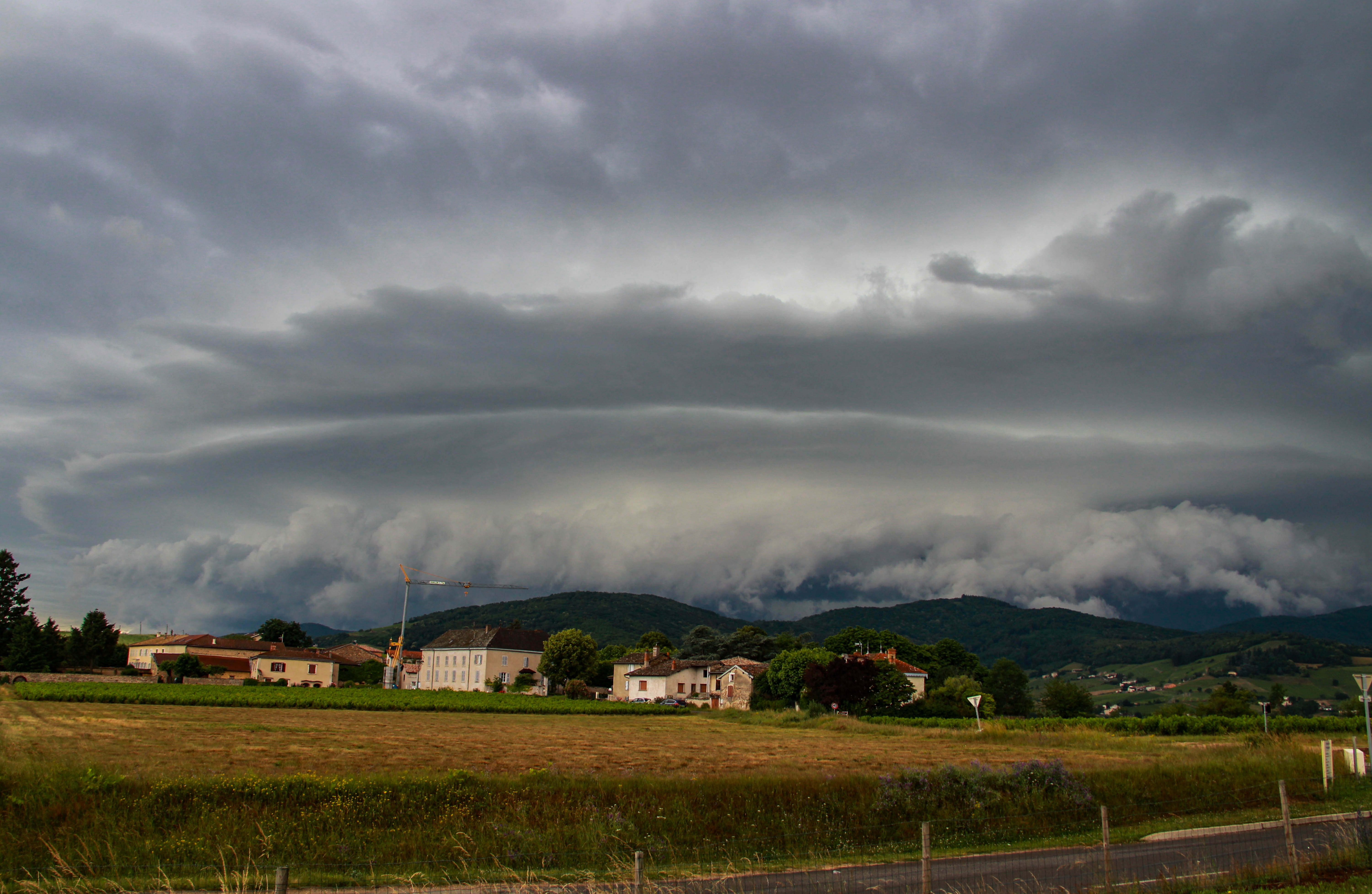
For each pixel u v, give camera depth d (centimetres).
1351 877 1648
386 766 4094
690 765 4419
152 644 16275
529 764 4422
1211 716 8631
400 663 17238
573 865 2034
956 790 2606
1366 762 3453
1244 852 2120
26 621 13800
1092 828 2572
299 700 9538
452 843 2078
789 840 2270
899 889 1745
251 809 2145
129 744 4866
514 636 17062
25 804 2039
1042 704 13325
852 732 7412
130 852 1953
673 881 1841
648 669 13425
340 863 1972
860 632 14800
